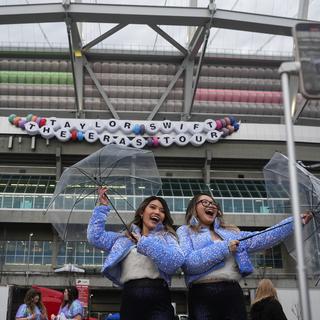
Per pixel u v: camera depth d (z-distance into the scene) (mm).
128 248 4102
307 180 5699
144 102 52625
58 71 51594
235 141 50312
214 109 52969
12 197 43938
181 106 53000
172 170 52094
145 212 4328
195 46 46844
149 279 3961
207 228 4422
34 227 43969
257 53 51969
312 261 5652
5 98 52062
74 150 48562
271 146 50562
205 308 3996
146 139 48656
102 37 47688
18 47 50375
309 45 3471
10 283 38656
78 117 50750
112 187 6238
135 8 40312
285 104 3457
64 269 36344
